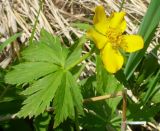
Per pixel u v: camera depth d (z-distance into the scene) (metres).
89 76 0.20
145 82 0.21
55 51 0.16
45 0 0.24
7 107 0.17
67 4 0.25
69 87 0.15
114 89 0.17
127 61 0.19
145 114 0.17
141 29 0.18
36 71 0.16
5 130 0.17
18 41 0.22
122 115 0.16
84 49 0.22
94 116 0.17
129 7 0.25
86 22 0.24
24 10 0.24
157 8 0.18
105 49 0.15
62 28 0.23
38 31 0.22
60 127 0.17
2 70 0.18
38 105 0.15
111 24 0.16
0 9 0.23
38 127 0.16
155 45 0.23
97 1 0.25
